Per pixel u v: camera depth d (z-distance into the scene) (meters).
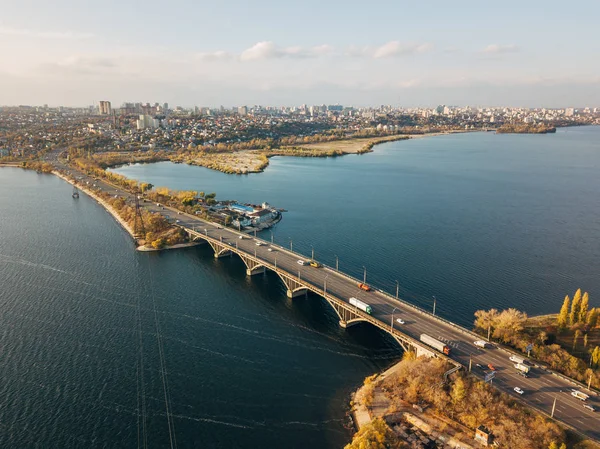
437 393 127.62
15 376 144.00
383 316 165.12
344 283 195.50
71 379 143.25
